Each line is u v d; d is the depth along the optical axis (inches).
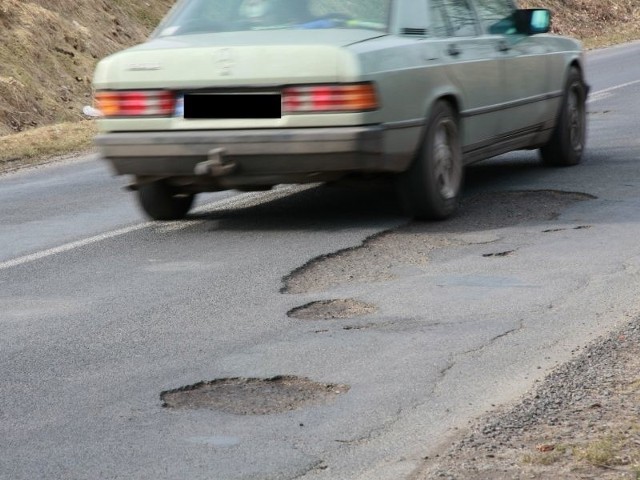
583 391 258.5
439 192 450.3
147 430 247.1
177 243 439.2
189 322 329.1
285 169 422.6
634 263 377.1
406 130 428.1
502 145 508.7
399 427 244.4
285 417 252.8
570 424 238.1
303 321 326.6
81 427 249.8
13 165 738.8
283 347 302.4
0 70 1079.6
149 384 277.3
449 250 406.6
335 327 319.6
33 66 1128.2
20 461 231.5
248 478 220.4
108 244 445.4
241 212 494.9
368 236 431.5
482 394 262.2
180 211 487.5
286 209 495.8
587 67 1245.7
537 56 533.0
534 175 555.8
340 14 446.6
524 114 521.3
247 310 339.6
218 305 346.3
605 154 617.3
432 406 255.9
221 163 424.2
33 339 318.0
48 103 1090.7
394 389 268.1
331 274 379.2
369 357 291.9
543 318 320.5
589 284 353.7
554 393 257.9
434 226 447.8
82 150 799.1
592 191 507.5
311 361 290.0
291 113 416.2
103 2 1354.6
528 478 210.5
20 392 273.9
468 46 474.0
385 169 424.8
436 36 459.2
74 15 1279.5
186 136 425.7
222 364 290.4
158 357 297.7
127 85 435.2
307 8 451.5
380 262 392.8
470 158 479.2
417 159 441.7
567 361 281.4
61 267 408.5
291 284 368.8
